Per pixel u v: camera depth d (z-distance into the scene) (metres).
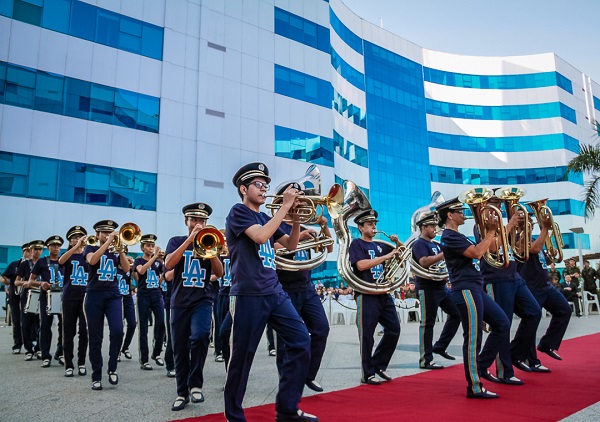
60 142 18.66
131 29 20.88
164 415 4.17
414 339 10.26
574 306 14.95
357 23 34.53
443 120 38.16
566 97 39.50
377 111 34.91
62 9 19.31
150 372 6.66
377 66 35.59
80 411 4.33
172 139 21.22
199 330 4.68
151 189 20.47
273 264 3.88
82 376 6.26
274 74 24.91
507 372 5.04
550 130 38.34
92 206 19.02
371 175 33.72
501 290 5.59
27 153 17.95
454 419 3.72
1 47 17.88
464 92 38.91
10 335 12.10
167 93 21.38
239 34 23.94
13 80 17.97
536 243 6.04
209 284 4.98
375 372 5.54
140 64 20.89
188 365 4.73
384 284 5.50
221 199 22.03
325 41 27.61
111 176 19.59
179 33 22.08
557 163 37.72
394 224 34.12
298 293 4.99
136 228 6.03
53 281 7.45
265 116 24.16
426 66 38.53
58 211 18.28
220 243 4.61
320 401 4.52
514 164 38.25
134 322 8.13
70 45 19.31
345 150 30.48
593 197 16.81
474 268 4.79
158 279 7.84
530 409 3.95
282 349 4.86
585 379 5.17
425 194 36.16
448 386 5.07
